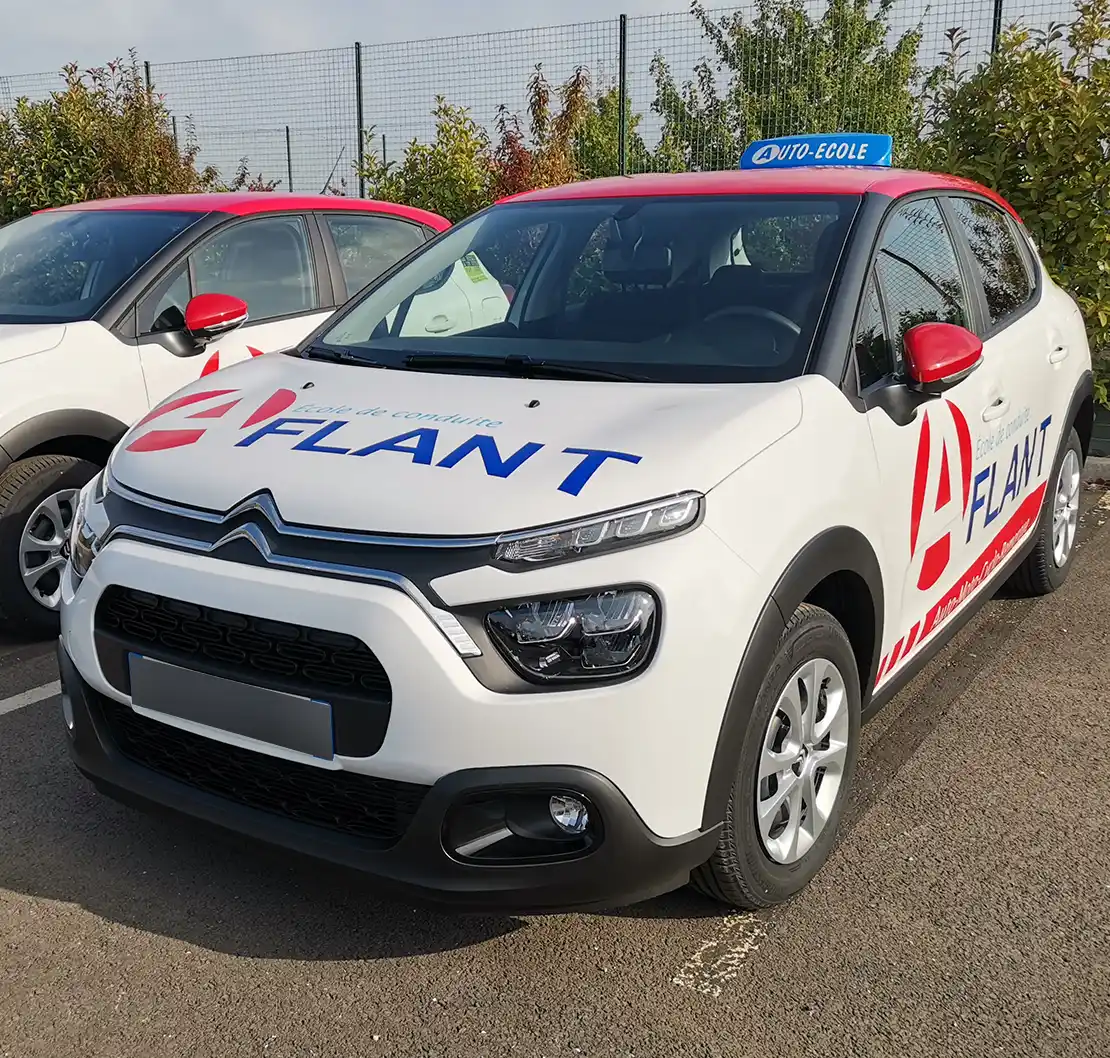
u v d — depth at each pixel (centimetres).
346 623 208
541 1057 218
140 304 446
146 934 256
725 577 218
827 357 270
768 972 242
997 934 254
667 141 928
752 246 309
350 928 259
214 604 221
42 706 373
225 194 531
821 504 245
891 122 843
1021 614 455
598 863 214
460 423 247
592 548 210
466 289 337
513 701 204
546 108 983
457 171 988
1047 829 299
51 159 1041
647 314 300
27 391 401
